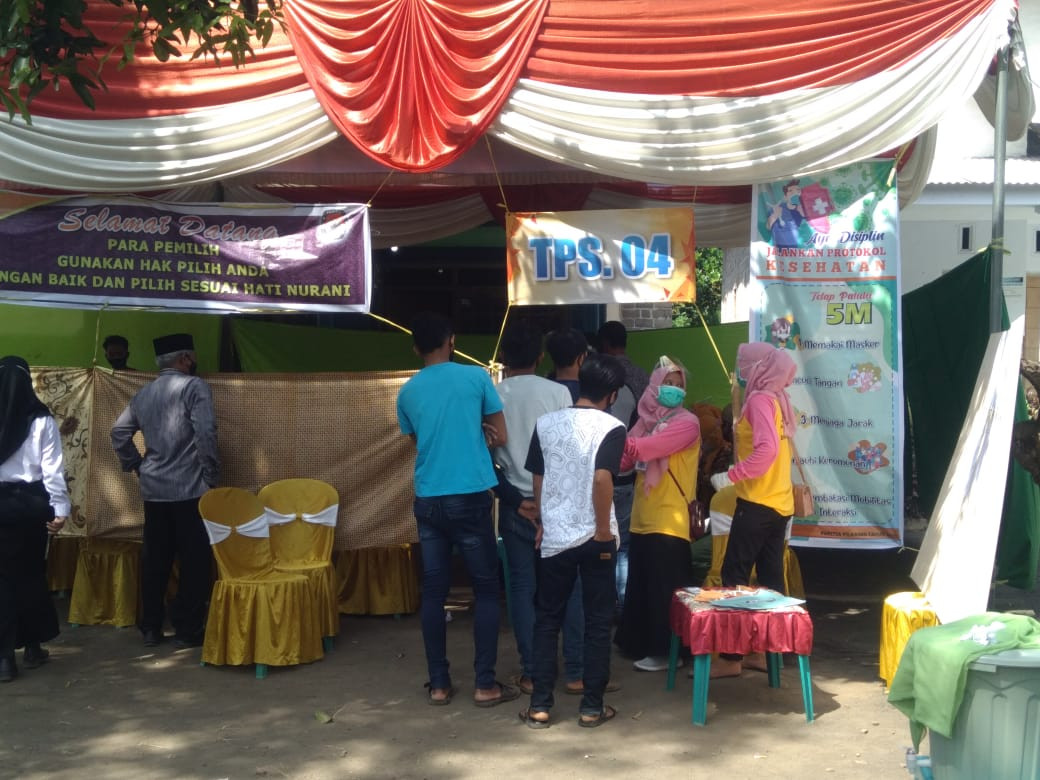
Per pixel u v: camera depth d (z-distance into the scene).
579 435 4.84
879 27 5.73
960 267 7.50
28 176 6.02
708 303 17.86
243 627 5.68
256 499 6.03
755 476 5.23
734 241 9.41
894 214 5.97
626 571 6.24
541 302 6.25
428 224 9.60
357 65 5.91
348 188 9.05
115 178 6.05
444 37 5.90
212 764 4.51
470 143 5.93
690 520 5.73
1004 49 6.13
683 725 4.93
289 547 6.26
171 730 4.91
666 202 9.06
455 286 11.41
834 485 6.05
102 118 6.00
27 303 6.15
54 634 5.86
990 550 4.89
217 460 6.09
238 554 5.95
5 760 4.55
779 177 5.91
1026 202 11.91
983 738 3.69
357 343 9.15
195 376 6.19
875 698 5.30
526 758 4.56
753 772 4.39
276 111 5.98
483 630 5.21
